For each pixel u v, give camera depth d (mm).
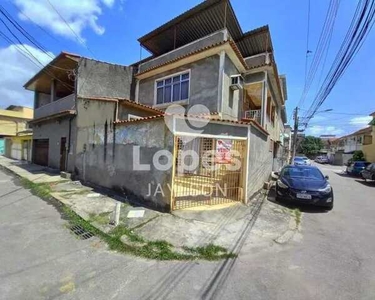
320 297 3172
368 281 3570
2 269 3594
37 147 17578
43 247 4363
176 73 11797
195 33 12898
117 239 4699
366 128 34688
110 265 3848
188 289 3285
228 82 10695
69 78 14109
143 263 3959
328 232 5695
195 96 10859
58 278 3420
